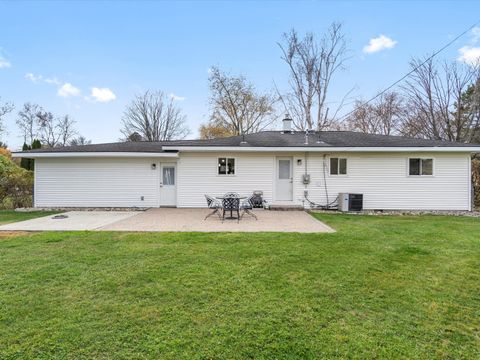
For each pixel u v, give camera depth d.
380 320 3.05
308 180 12.73
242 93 30.08
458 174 12.36
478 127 21.59
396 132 27.16
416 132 24.53
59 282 3.98
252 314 3.14
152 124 36.41
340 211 12.32
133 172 13.02
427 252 5.62
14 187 13.73
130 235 7.04
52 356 2.41
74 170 12.93
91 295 3.59
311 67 25.25
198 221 9.43
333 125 26.97
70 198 12.92
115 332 2.76
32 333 2.74
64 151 12.40
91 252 5.48
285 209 12.51
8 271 4.40
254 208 12.73
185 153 12.95
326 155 12.73
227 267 4.63
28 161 20.25
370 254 5.45
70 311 3.17
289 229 7.99
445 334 2.82
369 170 12.62
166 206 13.16
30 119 36.00
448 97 23.12
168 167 13.16
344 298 3.56
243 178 12.96
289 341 2.65
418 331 2.86
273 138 14.61
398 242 6.43
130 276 4.21
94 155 12.31
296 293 3.69
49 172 12.91
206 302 3.42
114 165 12.98
